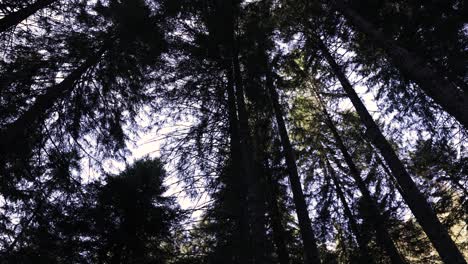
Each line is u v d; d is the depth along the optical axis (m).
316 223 13.10
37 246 7.02
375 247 12.41
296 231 12.03
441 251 7.52
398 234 12.37
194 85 9.54
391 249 10.75
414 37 7.79
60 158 7.39
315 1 9.77
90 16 8.81
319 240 12.84
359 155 14.85
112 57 8.73
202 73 9.60
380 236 11.44
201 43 9.31
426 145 10.39
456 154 10.39
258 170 9.41
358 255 11.88
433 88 6.28
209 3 9.43
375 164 14.02
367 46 9.86
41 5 7.68
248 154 7.96
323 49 11.12
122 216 11.45
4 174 6.46
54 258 7.48
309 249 8.40
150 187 12.58
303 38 11.18
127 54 8.83
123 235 10.48
